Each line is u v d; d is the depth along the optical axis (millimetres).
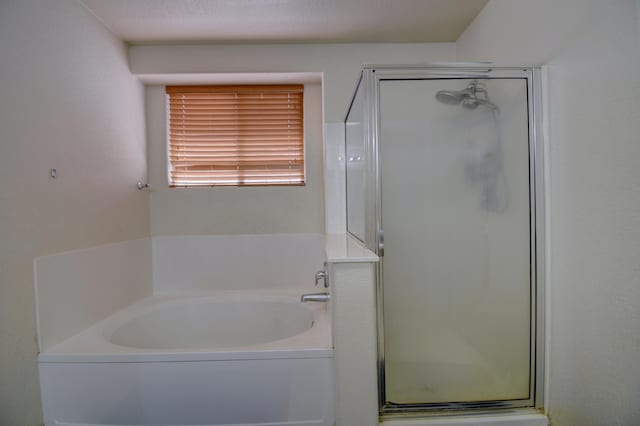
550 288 1354
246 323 2189
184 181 2416
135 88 2182
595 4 1084
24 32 1309
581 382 1196
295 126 2422
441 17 1893
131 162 2113
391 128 1446
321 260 2430
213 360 1373
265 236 2422
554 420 1349
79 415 1381
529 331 1424
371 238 1447
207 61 2145
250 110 2406
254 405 1381
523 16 1464
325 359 1382
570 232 1232
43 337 1389
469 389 1452
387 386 1440
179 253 2391
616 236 1033
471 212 1447
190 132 2402
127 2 1659
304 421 1387
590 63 1110
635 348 981
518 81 1376
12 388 1252
